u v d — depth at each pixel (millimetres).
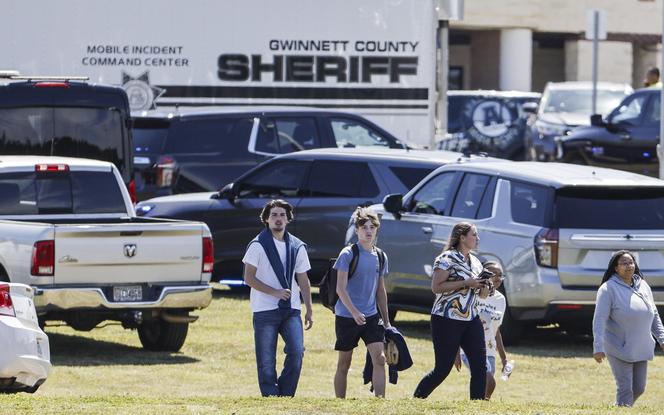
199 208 54844
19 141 52781
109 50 68375
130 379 37969
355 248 34000
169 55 68625
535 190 43469
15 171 43438
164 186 60531
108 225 39812
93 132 53469
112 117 53750
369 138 63438
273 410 27703
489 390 34781
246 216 54156
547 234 42594
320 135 62406
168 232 40625
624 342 34781
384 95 69688
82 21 68312
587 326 46625
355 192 52312
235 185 54594
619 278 34969
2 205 43156
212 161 61094
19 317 31359
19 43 68000
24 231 39625
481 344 33438
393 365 34062
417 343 45094
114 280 40000
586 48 139500
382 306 34281
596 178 43500
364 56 69562
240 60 69000
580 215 42812
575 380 39531
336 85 69438
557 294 42469
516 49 134625
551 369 41062
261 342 33531
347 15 69375
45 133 53031
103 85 53750
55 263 39188
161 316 40781
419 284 46219
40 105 52938
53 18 68125
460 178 45875
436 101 73000
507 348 44188
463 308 33219
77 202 44125
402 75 69875
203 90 68875
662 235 43031
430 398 36812
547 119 90312
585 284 42500
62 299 39156
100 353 42375
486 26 133375
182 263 40844
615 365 34969
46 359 31797
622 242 42688
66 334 46125
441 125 73438
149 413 27219
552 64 146250
